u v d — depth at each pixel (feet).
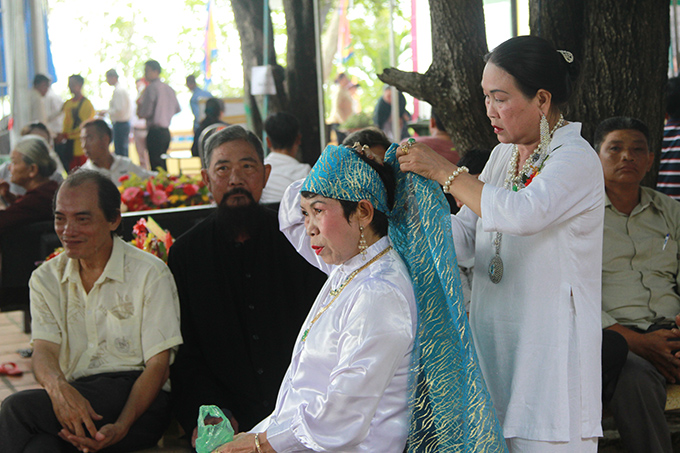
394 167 6.59
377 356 5.72
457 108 11.78
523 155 6.95
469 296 9.59
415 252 6.38
